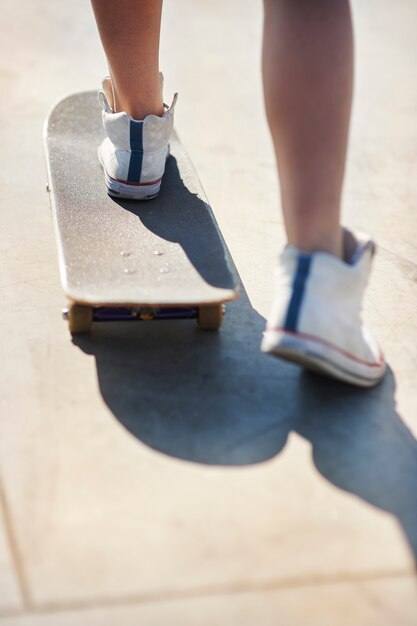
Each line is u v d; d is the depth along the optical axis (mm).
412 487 1447
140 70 1878
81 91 2486
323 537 1337
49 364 1711
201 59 3504
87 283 1652
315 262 1470
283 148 1494
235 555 1296
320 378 1704
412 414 1617
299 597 1230
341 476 1462
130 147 1896
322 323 1483
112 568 1265
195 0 4277
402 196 2488
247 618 1195
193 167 2164
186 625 1181
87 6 4074
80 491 1403
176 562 1279
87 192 1982
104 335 1812
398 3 4301
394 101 3172
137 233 1837
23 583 1234
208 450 1505
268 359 1759
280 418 1590
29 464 1457
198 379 1686
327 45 1432
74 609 1198
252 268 2090
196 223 1896
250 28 3914
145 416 1579
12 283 1980
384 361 1734
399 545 1328
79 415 1575
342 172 1492
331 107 1449
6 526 1331
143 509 1374
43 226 2225
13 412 1577
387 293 2000
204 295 1638
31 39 3596
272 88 1475
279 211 2389
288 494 1419
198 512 1373
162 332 1833
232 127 2916
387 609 1218
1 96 3020
